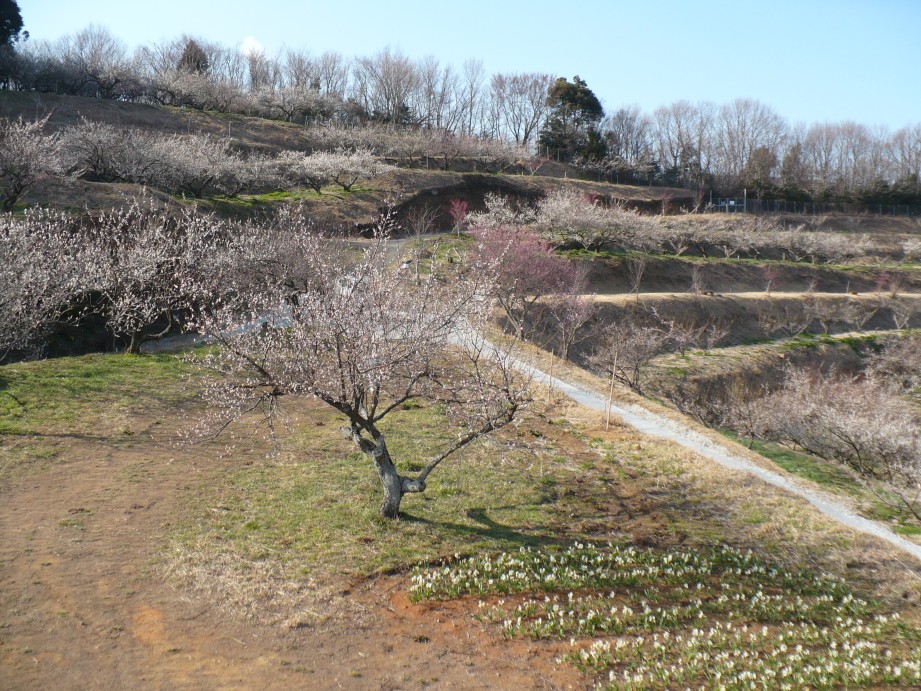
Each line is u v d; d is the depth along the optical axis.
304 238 20.73
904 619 10.73
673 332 34.62
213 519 10.91
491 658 8.22
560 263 34.94
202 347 21.06
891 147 101.62
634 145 98.81
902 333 43.50
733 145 96.62
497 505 12.62
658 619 9.55
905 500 15.94
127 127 53.41
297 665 7.67
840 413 23.30
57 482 11.69
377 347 11.04
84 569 9.12
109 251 21.52
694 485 14.70
